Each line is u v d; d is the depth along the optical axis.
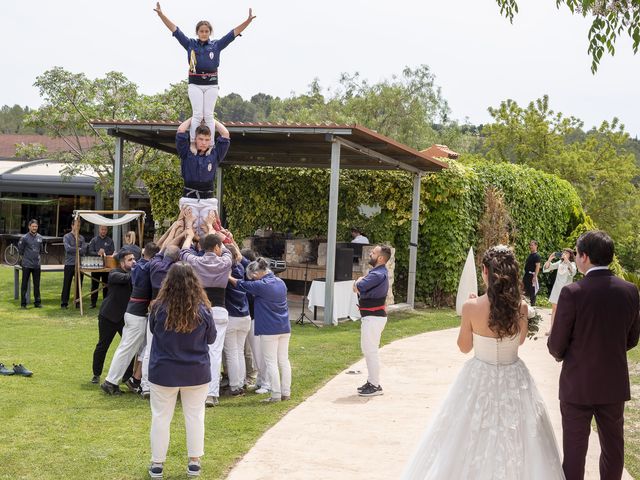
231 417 7.34
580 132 43.22
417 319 15.77
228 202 20.44
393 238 18.67
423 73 40.44
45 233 28.94
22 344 11.26
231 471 5.65
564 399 4.57
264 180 19.91
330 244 13.95
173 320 5.29
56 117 21.06
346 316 14.79
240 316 8.32
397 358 10.84
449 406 4.62
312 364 10.18
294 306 17.25
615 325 4.48
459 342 4.77
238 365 8.41
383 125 40.56
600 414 4.57
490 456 4.43
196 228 9.13
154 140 16.22
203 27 9.12
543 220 21.72
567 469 4.52
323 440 6.55
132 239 14.01
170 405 5.42
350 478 5.54
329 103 42.91
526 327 4.73
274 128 13.43
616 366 4.49
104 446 6.17
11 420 6.89
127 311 8.16
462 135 42.94
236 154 17.86
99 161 21.02
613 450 4.55
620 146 43.22
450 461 4.47
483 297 4.73
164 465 5.74
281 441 6.50
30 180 27.62
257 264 8.06
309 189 19.47
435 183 18.17
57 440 6.29
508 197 20.12
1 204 28.98
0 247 28.41
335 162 13.62
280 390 8.11
